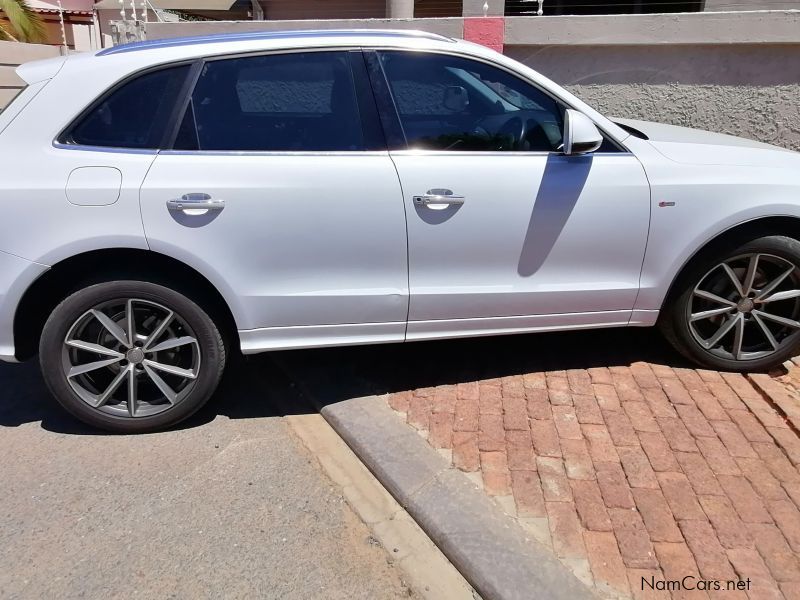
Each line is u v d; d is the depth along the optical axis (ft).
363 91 10.96
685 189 11.42
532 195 11.10
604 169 11.29
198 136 10.53
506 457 10.20
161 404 11.41
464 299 11.44
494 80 11.38
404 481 9.82
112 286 10.50
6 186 9.98
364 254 10.94
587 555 8.34
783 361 12.44
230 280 10.63
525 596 7.82
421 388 12.28
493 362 13.16
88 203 10.09
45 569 8.63
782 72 19.88
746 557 8.26
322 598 8.20
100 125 10.44
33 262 10.11
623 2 33.71
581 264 11.60
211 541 9.10
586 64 21.22
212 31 22.39
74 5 62.39
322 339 11.39
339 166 10.66
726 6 25.81
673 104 21.02
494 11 25.95
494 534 8.68
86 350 10.91
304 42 10.90
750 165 11.72
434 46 11.19
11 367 14.03
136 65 10.50
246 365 13.71
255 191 10.41
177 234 10.30
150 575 8.54
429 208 10.85
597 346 13.71
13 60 29.43
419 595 8.23
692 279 11.98
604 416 11.19
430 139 11.07
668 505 9.12
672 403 11.52
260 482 10.30
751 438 10.53
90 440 11.39
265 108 10.78
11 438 11.45
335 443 11.28
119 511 9.66
